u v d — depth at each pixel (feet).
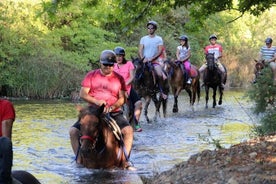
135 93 44.45
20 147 36.81
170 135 43.14
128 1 31.30
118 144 29.78
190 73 67.36
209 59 72.02
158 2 32.53
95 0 33.60
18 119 53.21
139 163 31.50
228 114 61.77
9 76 86.28
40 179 27.40
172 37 116.47
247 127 48.06
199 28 39.14
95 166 29.43
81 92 31.68
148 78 53.78
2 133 19.19
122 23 32.27
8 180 13.41
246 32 143.33
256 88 37.17
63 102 76.95
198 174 22.94
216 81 72.02
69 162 31.58
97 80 31.63
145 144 38.37
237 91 113.19
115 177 27.76
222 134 43.39
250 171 21.97
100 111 28.45
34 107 67.36
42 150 35.73
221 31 136.26
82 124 27.99
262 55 78.64
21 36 89.86
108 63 31.35
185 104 77.92
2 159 13.26
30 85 86.22
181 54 69.10
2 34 87.40
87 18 95.50
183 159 32.73
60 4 29.01
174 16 121.19
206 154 25.35
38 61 86.84
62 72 86.99
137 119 44.19
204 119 56.13
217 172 22.57
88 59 96.43
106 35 105.50
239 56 137.80
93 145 28.07
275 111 35.73
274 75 38.24
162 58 57.16
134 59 54.85
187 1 34.68
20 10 90.89
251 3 35.60
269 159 23.35
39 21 91.40
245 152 24.67
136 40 109.40
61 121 51.85
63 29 95.14
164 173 25.29
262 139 26.94
